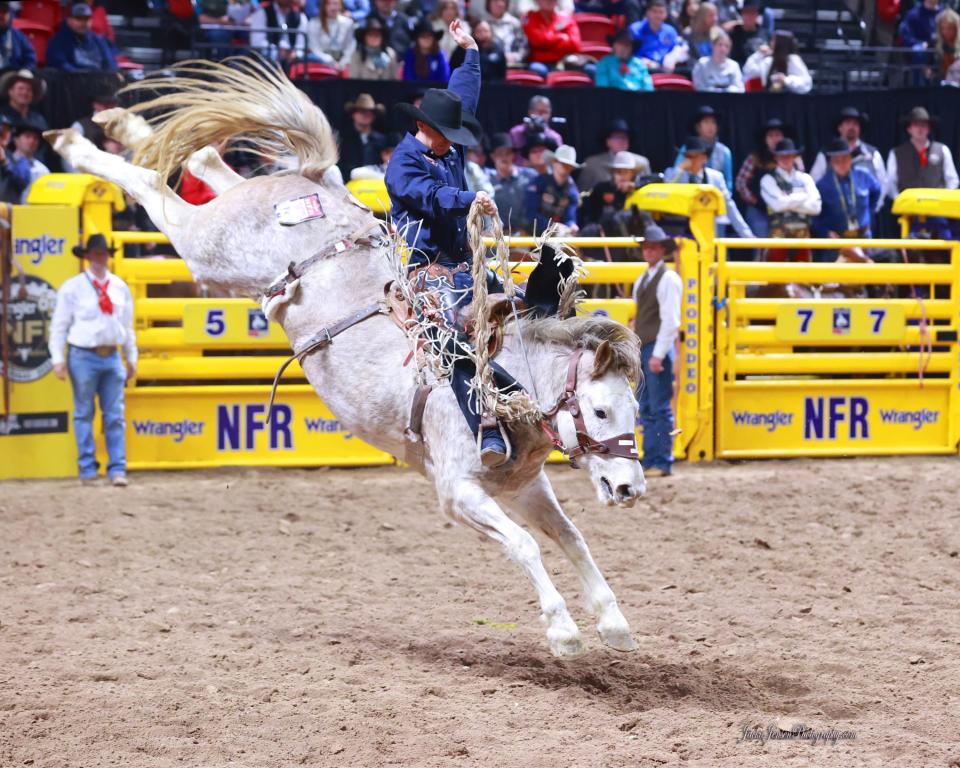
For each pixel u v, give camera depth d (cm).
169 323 1389
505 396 675
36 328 1291
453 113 736
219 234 800
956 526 1084
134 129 884
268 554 990
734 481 1280
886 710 648
